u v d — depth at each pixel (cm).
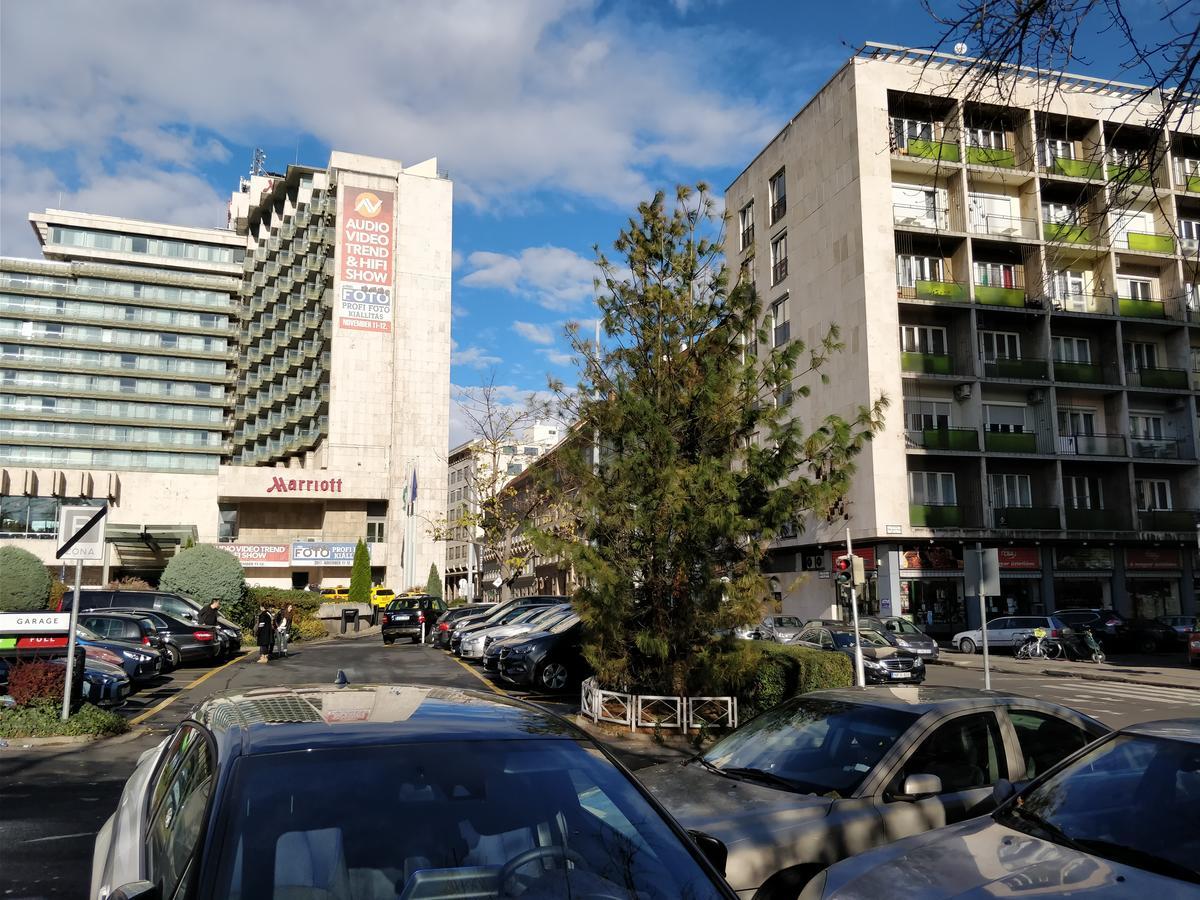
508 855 250
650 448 1171
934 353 3609
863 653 2138
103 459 8219
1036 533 3481
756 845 439
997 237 3528
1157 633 3247
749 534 1141
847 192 3578
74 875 580
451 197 7681
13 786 868
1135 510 3603
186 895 224
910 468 3509
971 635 3256
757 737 577
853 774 502
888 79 3584
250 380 8425
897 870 348
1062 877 327
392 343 7306
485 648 2098
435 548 7125
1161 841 343
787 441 1117
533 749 296
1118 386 3675
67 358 8219
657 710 1191
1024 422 3669
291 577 7025
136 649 1698
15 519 7062
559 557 1210
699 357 1223
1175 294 3825
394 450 7156
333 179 7544
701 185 1243
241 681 1894
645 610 1193
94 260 8556
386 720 304
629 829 272
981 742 526
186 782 303
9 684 1180
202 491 7481
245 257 8888
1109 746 412
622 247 1252
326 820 248
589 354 1241
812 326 3800
